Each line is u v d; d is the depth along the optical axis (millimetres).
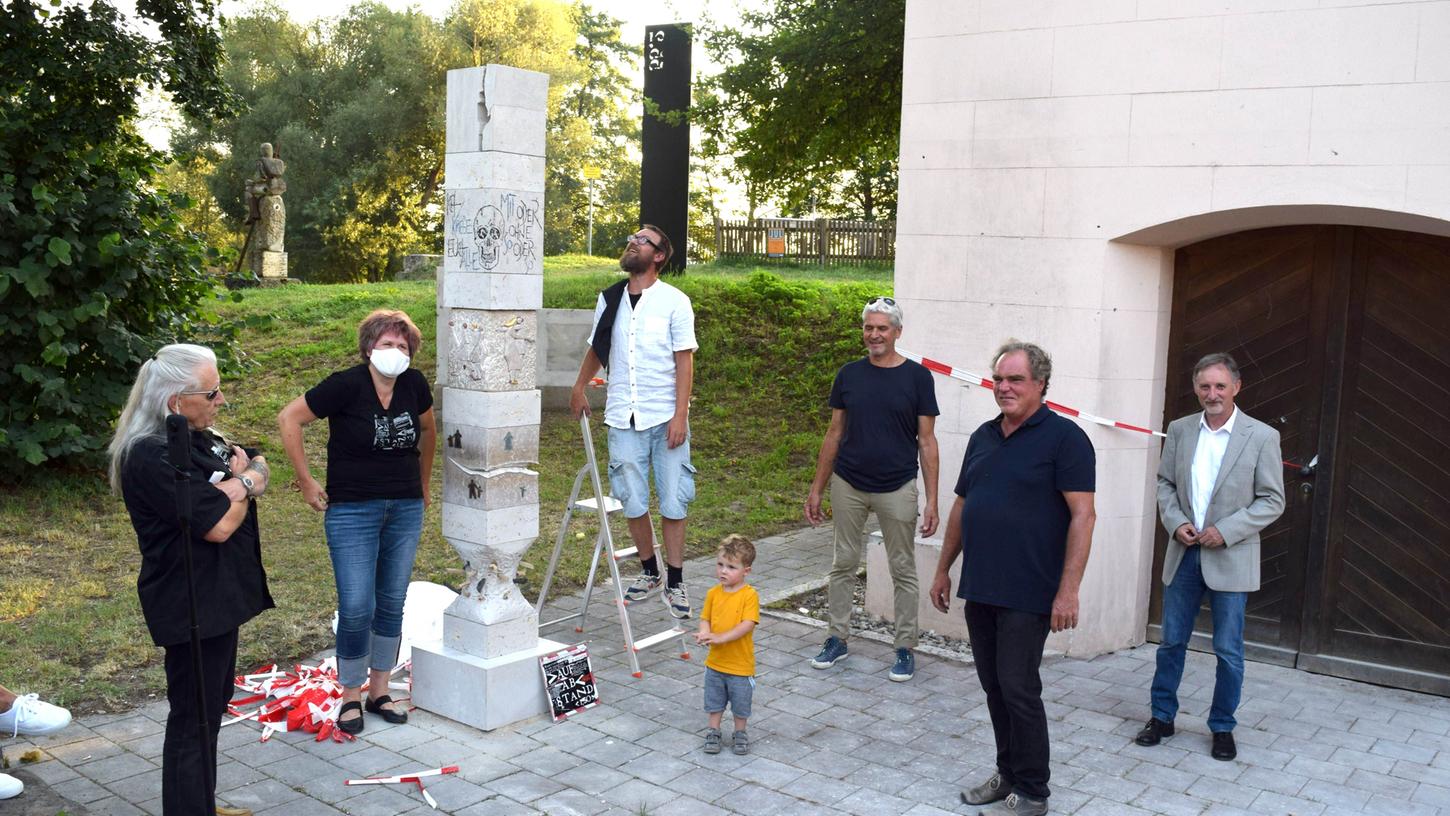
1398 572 5738
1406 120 5117
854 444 5840
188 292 10031
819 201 31922
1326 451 5871
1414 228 5441
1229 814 4281
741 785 4488
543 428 11914
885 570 6789
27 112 8688
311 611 6582
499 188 4949
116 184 9117
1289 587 6020
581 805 4281
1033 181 6105
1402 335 5660
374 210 38531
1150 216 5797
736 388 13062
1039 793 4195
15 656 5664
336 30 40500
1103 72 5863
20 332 8531
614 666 5941
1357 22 5199
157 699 5285
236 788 4371
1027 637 4113
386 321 4809
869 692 5617
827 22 11422
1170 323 6363
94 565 7367
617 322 6273
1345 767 4750
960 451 6422
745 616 4688
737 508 9922
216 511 3562
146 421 3635
